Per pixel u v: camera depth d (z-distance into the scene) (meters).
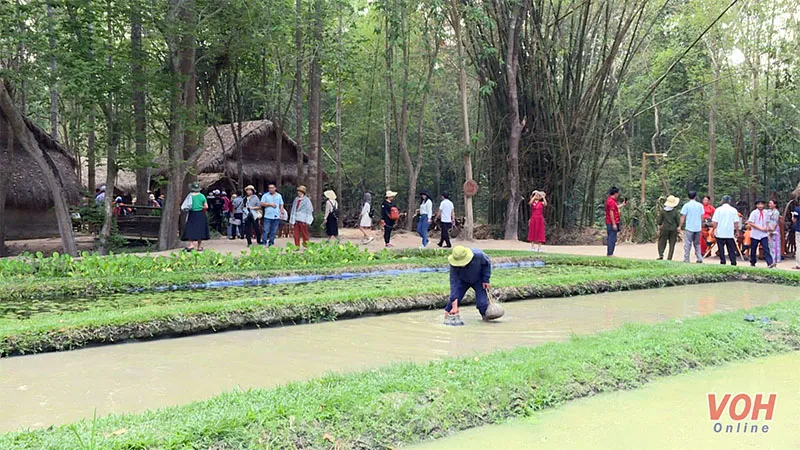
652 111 37.59
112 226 19.09
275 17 18.42
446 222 19.36
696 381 5.43
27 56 16.58
